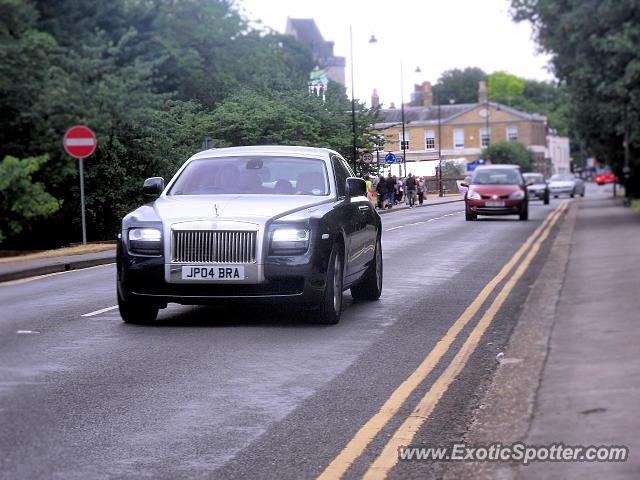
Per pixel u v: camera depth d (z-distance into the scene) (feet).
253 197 40.60
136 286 38.01
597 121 136.87
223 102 163.43
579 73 114.21
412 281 56.85
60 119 127.85
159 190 42.24
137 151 130.52
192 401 25.67
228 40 225.15
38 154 127.13
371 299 47.80
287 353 32.86
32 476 19.04
